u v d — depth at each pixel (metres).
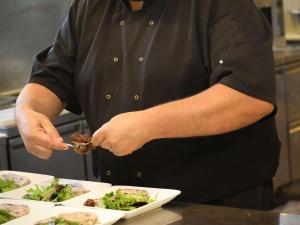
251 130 1.73
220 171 1.73
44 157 1.69
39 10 3.52
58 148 1.65
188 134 1.55
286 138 4.10
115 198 1.61
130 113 1.55
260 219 1.42
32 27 3.51
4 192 1.79
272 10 4.27
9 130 2.72
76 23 1.89
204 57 1.67
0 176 1.92
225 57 1.59
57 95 1.90
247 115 1.56
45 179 1.88
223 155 1.72
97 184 1.78
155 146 1.72
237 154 1.73
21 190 1.80
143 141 1.52
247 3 1.66
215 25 1.65
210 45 1.65
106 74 1.79
